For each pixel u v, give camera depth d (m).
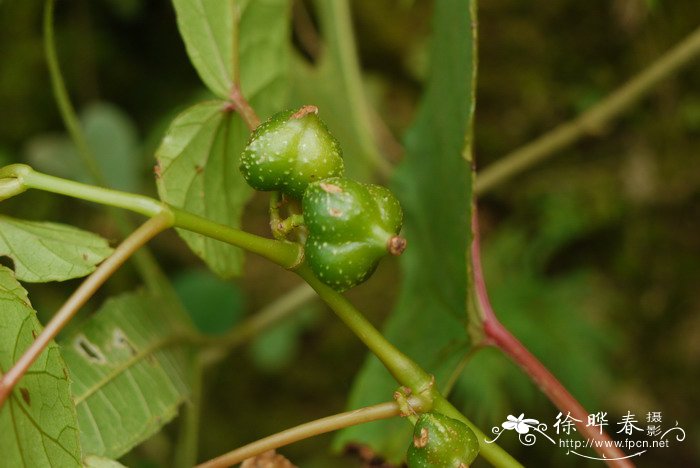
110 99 0.62
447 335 0.32
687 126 0.56
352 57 0.45
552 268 0.60
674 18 0.55
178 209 0.27
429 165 0.34
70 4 0.61
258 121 0.30
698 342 0.59
